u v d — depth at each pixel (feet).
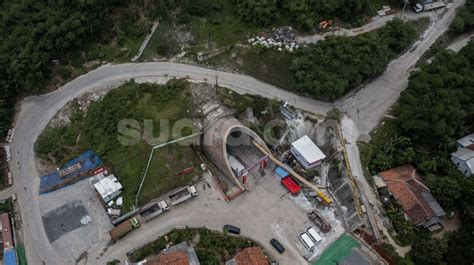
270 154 212.02
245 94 223.92
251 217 196.54
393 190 200.23
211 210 198.18
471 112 224.53
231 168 207.00
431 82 219.61
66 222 192.54
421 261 179.22
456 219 198.70
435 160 210.79
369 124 220.84
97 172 205.36
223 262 181.88
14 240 187.32
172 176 205.16
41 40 218.59
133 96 219.20
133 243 186.39
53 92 224.12
